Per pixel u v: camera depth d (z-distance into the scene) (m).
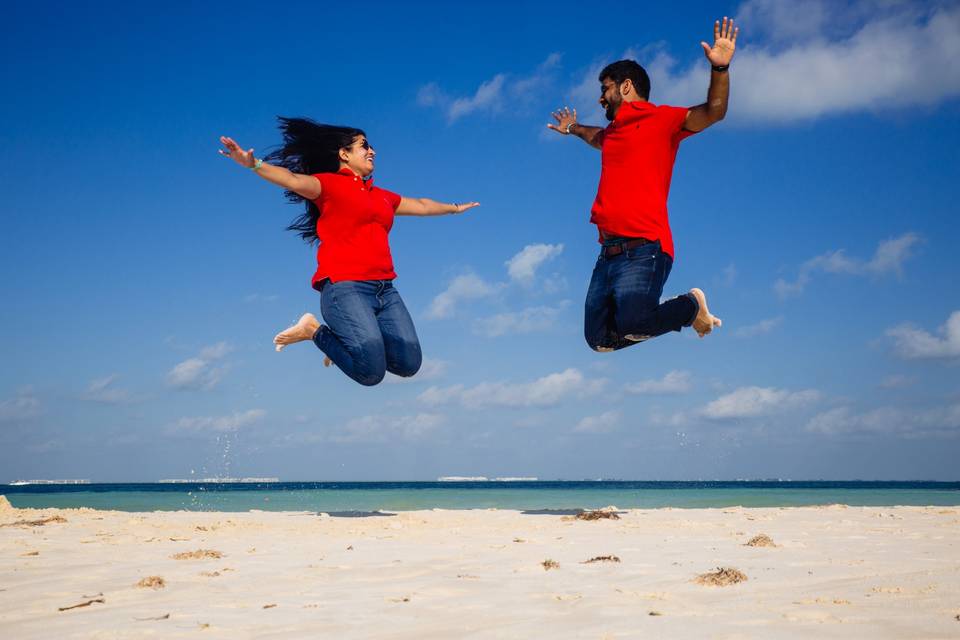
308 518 9.96
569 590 3.94
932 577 4.08
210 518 9.98
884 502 17.67
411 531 7.69
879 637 2.77
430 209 6.13
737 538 6.48
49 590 4.10
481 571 4.67
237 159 4.98
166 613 3.46
